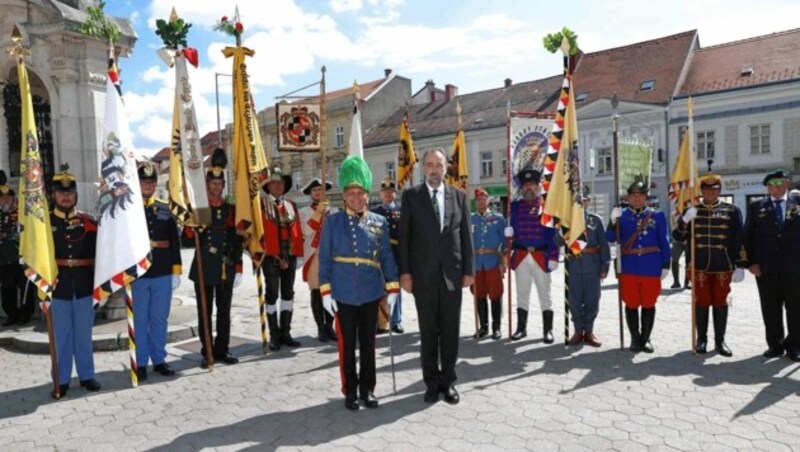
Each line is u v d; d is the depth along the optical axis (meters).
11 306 8.25
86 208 8.27
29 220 5.24
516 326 8.15
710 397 4.96
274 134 41.44
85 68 8.23
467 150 34.47
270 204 7.09
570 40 6.57
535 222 7.27
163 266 5.97
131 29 8.70
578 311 6.94
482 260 7.43
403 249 5.01
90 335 5.57
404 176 9.27
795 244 6.00
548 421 4.50
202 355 6.48
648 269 6.50
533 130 7.60
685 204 8.90
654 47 31.95
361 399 4.98
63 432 4.49
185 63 6.23
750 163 26.67
